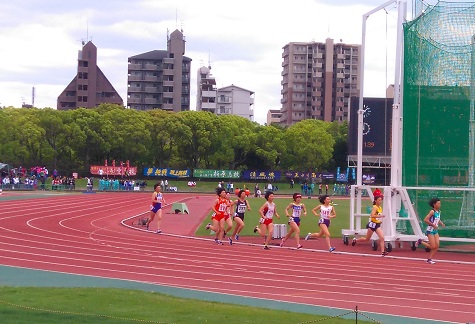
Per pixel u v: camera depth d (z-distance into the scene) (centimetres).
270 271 1730
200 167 9706
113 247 2161
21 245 2144
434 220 2031
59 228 2809
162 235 2658
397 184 2472
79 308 1099
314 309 1241
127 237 2516
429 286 1562
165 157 9262
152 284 1476
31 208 4088
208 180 9194
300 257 2064
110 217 3612
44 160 8606
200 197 6888
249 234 2839
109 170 8556
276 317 1102
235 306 1202
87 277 1546
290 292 1426
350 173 9225
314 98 14225
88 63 12619
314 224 3512
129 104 13662
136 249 2127
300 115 14362
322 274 1706
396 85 2459
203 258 1955
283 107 14888
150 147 8975
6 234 2488
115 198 5962
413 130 2503
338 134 10075
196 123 9075
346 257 2117
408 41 2491
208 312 1120
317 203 5969
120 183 8025
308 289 1470
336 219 3884
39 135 8206
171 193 7875
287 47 14538
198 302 1223
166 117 9025
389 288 1516
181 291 1397
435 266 1956
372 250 2348
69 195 6262
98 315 1045
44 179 7475
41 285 1408
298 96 14362
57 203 4775
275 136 9325
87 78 12638
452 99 2509
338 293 1428
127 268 1712
